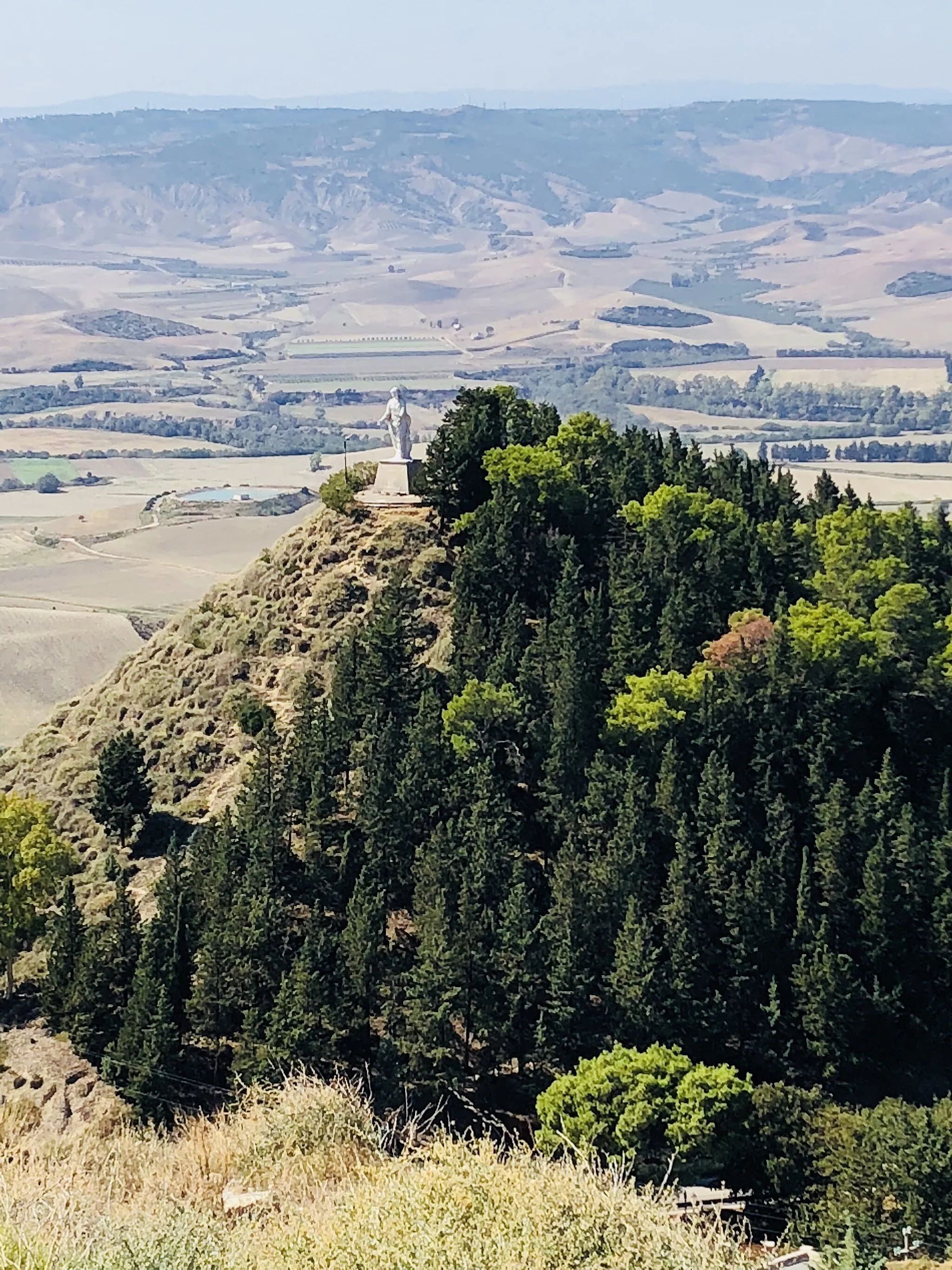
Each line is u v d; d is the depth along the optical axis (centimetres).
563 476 14562
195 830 12600
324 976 9731
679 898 10256
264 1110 6800
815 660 12012
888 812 11056
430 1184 4838
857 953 10394
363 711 12275
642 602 13150
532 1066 9925
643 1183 7906
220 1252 4694
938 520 16262
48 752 14738
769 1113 8362
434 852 10544
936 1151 7750
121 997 10275
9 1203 4878
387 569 14888
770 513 15838
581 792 11544
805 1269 5531
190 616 15725
